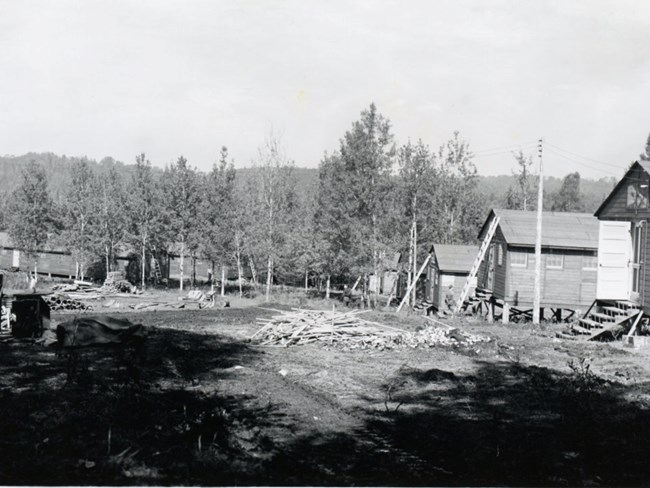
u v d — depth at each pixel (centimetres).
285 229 5166
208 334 2603
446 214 5572
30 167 5609
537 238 3088
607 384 1694
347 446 1141
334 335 2425
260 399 1463
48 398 1289
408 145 4419
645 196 2486
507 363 2038
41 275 6222
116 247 5559
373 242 4112
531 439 1186
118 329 2072
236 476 920
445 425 1286
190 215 5419
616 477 1002
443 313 3653
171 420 1191
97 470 902
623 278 2709
